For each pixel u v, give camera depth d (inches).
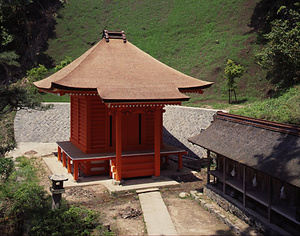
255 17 1445.6
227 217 465.7
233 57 1274.6
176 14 1790.1
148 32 1732.3
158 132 663.1
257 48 1247.5
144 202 547.5
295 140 389.4
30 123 1103.6
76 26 1828.2
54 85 590.6
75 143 798.5
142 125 740.0
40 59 1625.2
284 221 405.1
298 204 381.1
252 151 431.5
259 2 1513.3
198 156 872.3
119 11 1947.6
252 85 1120.8
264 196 438.3
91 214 460.8
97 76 672.4
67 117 1094.4
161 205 532.7
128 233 436.8
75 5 1978.3
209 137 546.9
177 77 749.9
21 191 538.6
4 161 642.8
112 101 577.6
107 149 714.8
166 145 806.5
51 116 1100.5
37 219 483.8
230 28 1483.8
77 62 794.2
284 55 869.8
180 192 605.9
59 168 772.0
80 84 630.5
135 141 738.2
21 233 467.2
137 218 488.4
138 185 622.2
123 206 536.1
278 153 391.9
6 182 611.5
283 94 844.6
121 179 645.3
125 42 810.2
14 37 1605.6
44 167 802.2
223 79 1218.6
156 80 706.2
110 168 685.3
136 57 773.3
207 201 537.0
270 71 971.3
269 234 394.9
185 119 941.2
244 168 453.4
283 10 1206.3
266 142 427.5
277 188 417.7
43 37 1744.6
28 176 689.0
